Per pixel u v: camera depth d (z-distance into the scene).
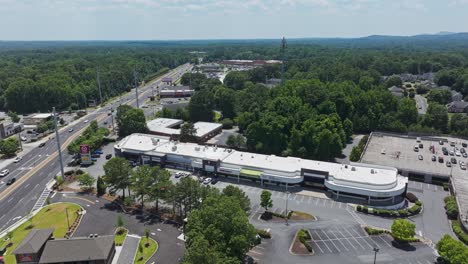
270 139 159.00
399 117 197.75
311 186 127.88
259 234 95.50
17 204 115.38
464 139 179.62
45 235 88.44
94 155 160.62
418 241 93.75
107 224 102.31
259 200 117.38
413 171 136.62
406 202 117.88
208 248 69.50
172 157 147.12
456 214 105.94
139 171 111.81
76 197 119.94
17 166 149.12
